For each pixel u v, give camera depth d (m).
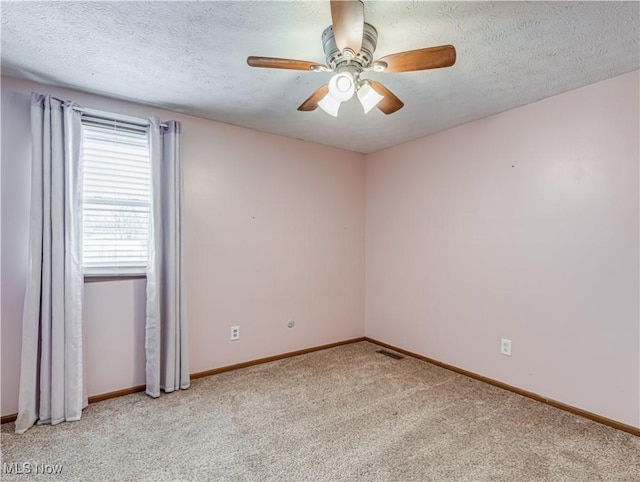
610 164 2.25
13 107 2.28
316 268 3.79
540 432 2.18
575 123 2.41
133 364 2.71
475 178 3.04
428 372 3.17
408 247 3.67
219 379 2.98
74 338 2.33
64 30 1.77
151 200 2.66
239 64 2.11
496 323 2.88
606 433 2.17
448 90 2.43
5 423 2.24
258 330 3.37
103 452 1.96
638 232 2.14
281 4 1.57
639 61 2.04
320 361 3.45
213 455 1.94
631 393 2.17
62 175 2.30
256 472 1.81
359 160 4.16
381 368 3.27
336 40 1.48
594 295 2.33
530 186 2.66
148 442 2.06
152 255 2.66
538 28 1.73
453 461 1.90
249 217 3.29
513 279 2.77
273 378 3.02
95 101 2.55
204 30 1.77
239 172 3.22
